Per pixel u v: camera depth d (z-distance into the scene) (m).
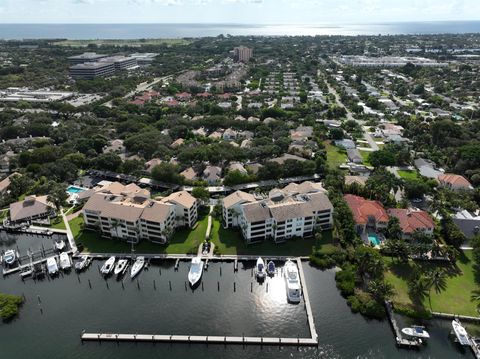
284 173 164.25
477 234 118.69
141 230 121.81
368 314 93.75
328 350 85.44
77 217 137.88
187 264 113.69
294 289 100.12
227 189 155.50
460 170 166.75
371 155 180.88
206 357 84.50
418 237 112.56
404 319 92.19
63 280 108.25
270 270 109.12
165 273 110.44
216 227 130.12
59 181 164.75
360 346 86.38
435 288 101.06
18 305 98.25
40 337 89.19
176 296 101.50
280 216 118.88
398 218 124.62
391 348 85.94
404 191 148.88
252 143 195.00
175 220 126.81
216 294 102.06
